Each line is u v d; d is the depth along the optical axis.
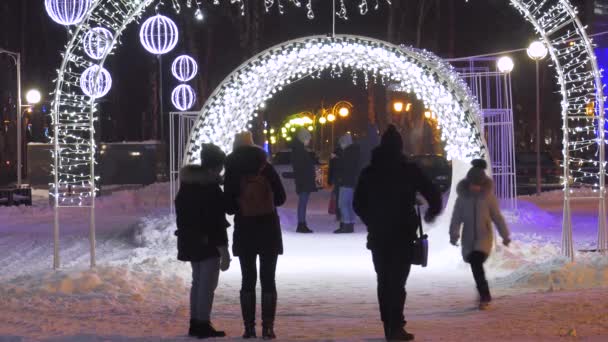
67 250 18.42
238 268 15.78
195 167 9.47
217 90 18.25
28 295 12.13
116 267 13.69
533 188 38.69
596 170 39.59
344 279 14.31
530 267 13.74
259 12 43.38
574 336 8.37
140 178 43.09
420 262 8.89
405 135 46.31
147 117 56.81
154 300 12.14
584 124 42.47
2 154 53.12
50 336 8.80
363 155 21.64
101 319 10.44
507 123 24.53
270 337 8.99
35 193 36.50
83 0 15.56
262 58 18.06
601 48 37.66
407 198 8.91
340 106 63.81
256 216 9.25
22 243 19.77
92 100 14.95
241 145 9.48
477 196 11.07
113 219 25.73
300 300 12.24
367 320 10.35
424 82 17.69
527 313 10.06
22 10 53.91
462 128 17.47
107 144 43.31
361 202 9.02
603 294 11.18
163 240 18.61
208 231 9.31
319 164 40.31
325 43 17.64
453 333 8.87
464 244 11.09
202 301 9.27
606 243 17.09
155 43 23.14
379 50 17.56
